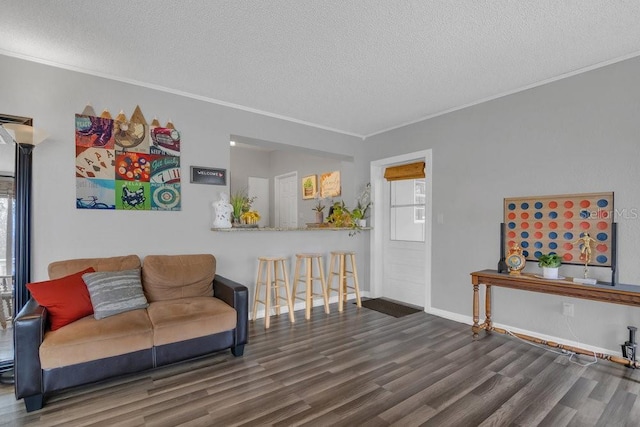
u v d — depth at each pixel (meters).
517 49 2.56
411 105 3.80
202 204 3.56
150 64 2.84
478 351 2.95
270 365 2.67
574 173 2.95
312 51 2.60
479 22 2.21
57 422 1.92
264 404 2.11
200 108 3.57
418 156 4.28
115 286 2.64
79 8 2.06
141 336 2.36
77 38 2.42
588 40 2.43
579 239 2.91
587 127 2.88
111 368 2.25
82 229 2.93
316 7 2.05
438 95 3.51
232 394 2.23
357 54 2.64
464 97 3.56
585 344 2.89
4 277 2.63
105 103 3.04
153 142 3.28
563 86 3.01
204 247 3.58
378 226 4.99
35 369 2.02
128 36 2.39
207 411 2.03
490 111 3.54
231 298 2.88
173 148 3.39
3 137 2.62
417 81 3.16
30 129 2.50
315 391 2.27
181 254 3.41
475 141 3.66
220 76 3.07
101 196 3.01
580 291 2.62
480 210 3.61
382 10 2.08
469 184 3.71
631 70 2.65
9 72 2.65
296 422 1.92
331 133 4.71
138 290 2.78
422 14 2.12
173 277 3.07
